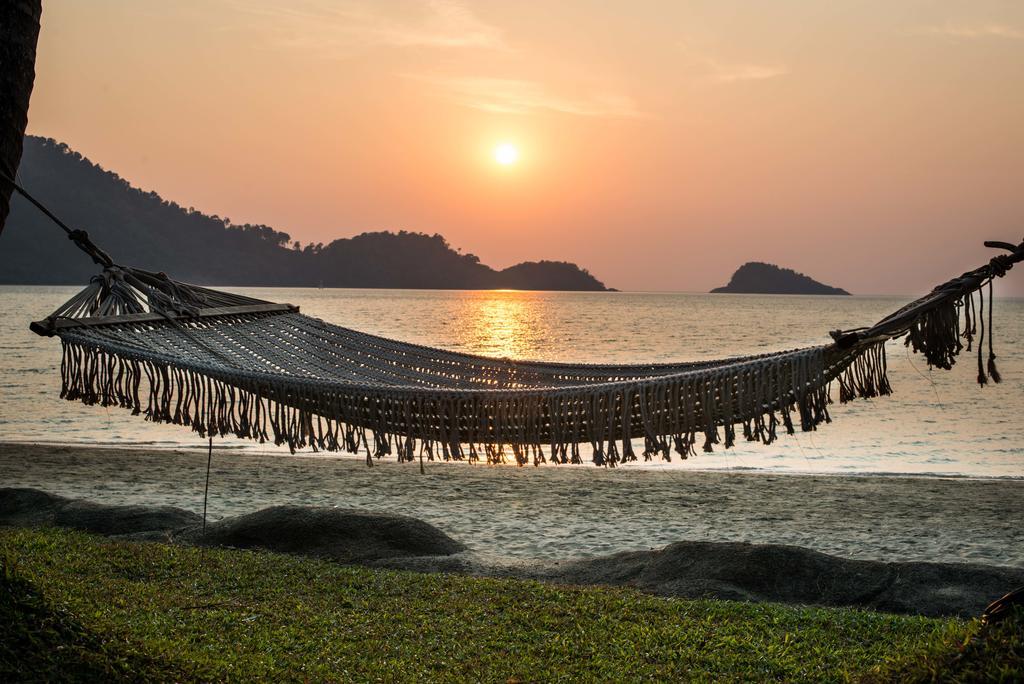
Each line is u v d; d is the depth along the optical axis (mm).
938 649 3635
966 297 3564
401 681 4152
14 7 4109
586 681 4250
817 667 4441
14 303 96750
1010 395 25078
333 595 5617
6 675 3438
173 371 4562
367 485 11461
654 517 9719
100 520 7609
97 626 4176
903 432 18469
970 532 9164
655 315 105125
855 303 193000
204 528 7340
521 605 5457
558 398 4336
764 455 15531
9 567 4109
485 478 12000
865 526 9398
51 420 19188
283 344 6090
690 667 4484
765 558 6180
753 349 46719
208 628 4730
